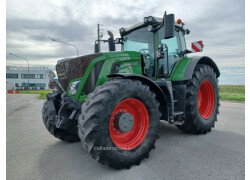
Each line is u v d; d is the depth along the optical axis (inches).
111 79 105.0
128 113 100.2
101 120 87.2
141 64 137.3
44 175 90.7
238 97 442.3
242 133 155.9
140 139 103.7
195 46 171.5
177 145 128.3
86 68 114.1
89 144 87.1
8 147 131.3
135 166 98.7
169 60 157.5
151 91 111.7
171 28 118.3
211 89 166.7
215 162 101.3
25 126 195.0
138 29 159.3
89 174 91.0
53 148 128.6
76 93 115.2
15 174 92.2
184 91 142.8
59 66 131.6
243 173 89.5
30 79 2134.6
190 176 87.5
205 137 145.9
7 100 554.6
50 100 134.4
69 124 111.7
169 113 128.6
